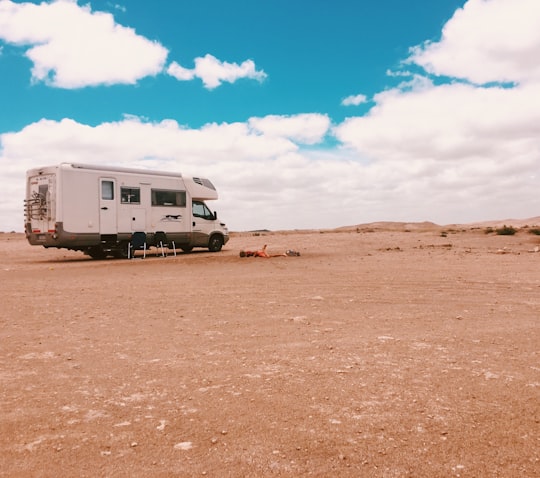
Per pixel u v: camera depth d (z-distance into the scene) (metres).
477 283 11.98
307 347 5.95
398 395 4.20
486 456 3.07
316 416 3.75
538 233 33.16
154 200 22.31
